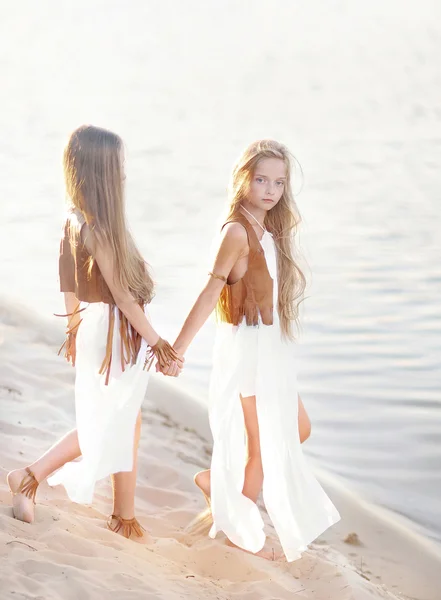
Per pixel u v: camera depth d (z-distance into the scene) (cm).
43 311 1245
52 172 2797
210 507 647
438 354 1129
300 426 633
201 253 1702
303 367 1087
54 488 655
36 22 13100
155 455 775
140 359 575
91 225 551
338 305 1334
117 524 600
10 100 5262
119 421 570
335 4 15112
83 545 518
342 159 3092
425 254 1666
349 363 1099
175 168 2916
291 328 620
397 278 1489
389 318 1273
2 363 894
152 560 551
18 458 697
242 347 605
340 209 2170
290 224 621
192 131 3953
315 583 575
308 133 3866
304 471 611
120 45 10200
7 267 1553
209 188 2528
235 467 608
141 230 1939
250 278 602
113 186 552
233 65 7819
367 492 798
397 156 3134
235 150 3356
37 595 441
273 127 4088
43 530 532
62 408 827
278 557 618
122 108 4922
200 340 1185
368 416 955
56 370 898
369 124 4144
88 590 458
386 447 888
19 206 2209
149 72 7294
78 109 4853
